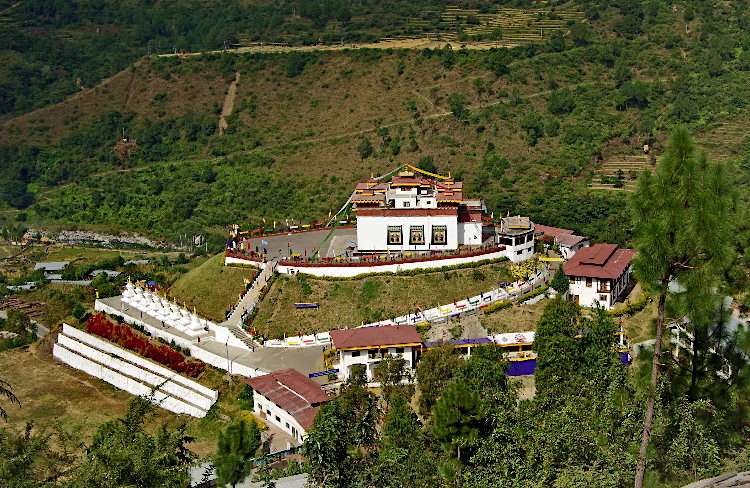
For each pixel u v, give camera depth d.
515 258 107.75
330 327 96.38
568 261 105.88
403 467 55.84
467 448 61.06
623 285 107.75
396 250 107.00
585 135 193.50
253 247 115.12
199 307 105.19
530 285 102.81
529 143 193.62
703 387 60.09
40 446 58.56
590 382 68.31
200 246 183.88
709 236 47.47
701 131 186.12
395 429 63.06
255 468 70.56
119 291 122.19
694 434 57.16
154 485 53.47
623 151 187.75
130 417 63.12
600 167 181.75
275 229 125.19
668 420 57.56
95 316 113.00
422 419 75.88
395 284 100.31
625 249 110.25
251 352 94.00
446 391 62.44
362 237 107.06
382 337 86.50
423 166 184.38
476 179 179.12
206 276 109.69
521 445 58.38
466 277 102.25
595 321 79.56
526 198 167.88
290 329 96.56
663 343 61.28
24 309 128.88
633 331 95.62
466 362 76.19
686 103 193.75
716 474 55.34
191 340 98.62
